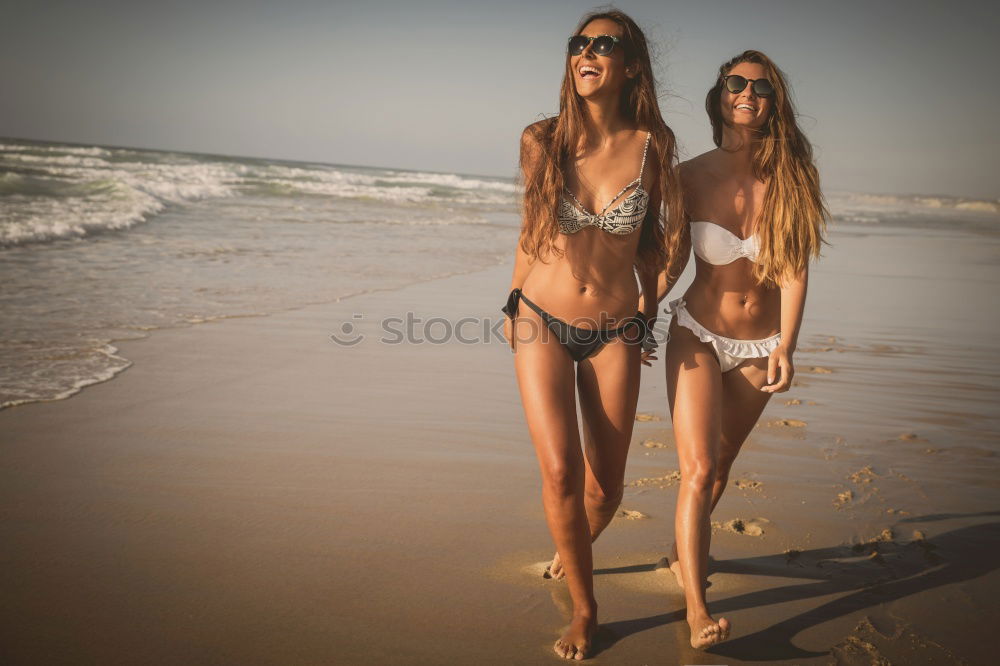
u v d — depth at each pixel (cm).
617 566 297
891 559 300
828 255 1634
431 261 1158
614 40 246
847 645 242
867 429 462
